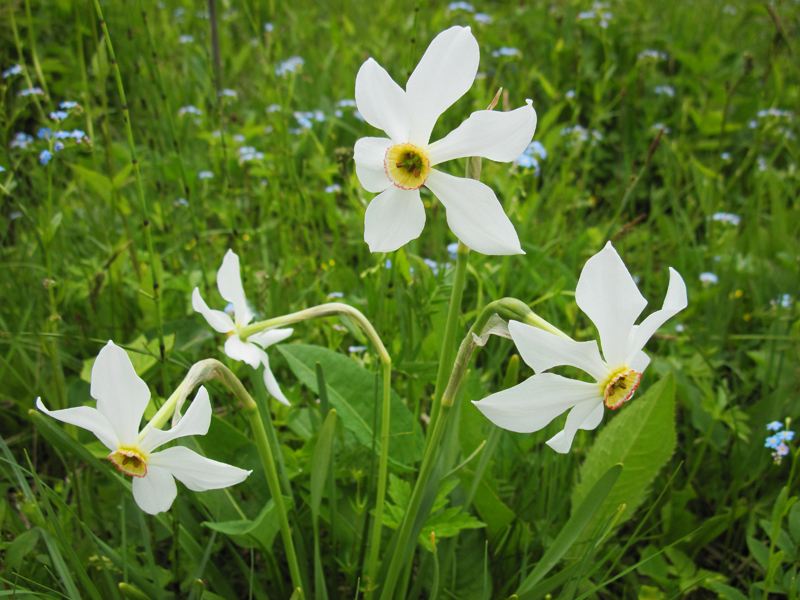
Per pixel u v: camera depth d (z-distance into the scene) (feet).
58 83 2.15
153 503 0.62
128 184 1.88
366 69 0.60
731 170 2.37
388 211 0.63
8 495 1.07
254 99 2.42
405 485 0.89
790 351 1.34
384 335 1.10
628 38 2.84
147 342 1.19
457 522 0.85
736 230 1.74
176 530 0.88
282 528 0.79
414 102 0.61
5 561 0.81
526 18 3.20
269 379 0.75
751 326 1.59
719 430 1.21
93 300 1.26
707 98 2.39
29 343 1.24
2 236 1.51
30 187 1.70
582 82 2.49
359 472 0.91
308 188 1.87
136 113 2.13
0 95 1.22
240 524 0.82
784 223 1.75
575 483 1.08
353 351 1.19
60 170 1.86
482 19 2.68
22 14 2.11
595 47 2.74
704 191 1.82
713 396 1.16
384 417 0.80
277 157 1.65
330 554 0.94
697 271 1.73
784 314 1.41
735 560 1.09
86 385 1.13
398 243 0.64
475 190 0.61
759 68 2.90
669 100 2.57
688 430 1.21
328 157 2.10
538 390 0.59
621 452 0.95
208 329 1.26
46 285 1.02
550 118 1.82
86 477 1.01
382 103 0.61
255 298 1.29
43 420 0.78
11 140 1.73
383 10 3.10
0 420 1.24
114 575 0.90
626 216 1.97
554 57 2.37
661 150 2.28
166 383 0.95
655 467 0.94
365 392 1.01
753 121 2.51
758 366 1.39
